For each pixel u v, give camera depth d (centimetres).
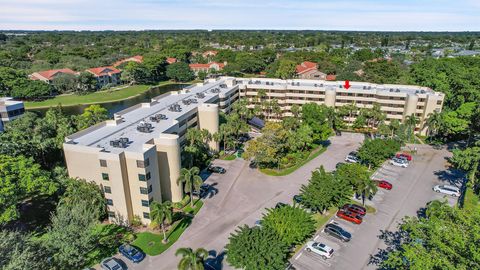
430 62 17488
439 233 3678
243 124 10162
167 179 6938
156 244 5628
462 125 9600
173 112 8969
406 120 10719
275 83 13925
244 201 7050
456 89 12344
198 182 6594
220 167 8556
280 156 8756
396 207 6850
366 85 13475
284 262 4934
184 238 5794
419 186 7812
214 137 9275
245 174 8425
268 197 7219
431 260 3447
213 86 12800
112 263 5000
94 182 6266
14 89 16225
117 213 6250
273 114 12975
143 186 6041
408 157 9419
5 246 3881
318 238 5772
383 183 7694
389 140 8994
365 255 5328
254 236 4694
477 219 3644
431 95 11062
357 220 6200
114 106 17025
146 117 8550
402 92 11956
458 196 7300
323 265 5091
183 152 7912
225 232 5956
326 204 6159
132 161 5928
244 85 12988
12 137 7575
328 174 6638
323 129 10106
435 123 10406
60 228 4625
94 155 6081
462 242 3372
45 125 8875
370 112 11288
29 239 4850
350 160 9138
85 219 4838
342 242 5662
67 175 6700
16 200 5650
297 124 10312
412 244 4003
